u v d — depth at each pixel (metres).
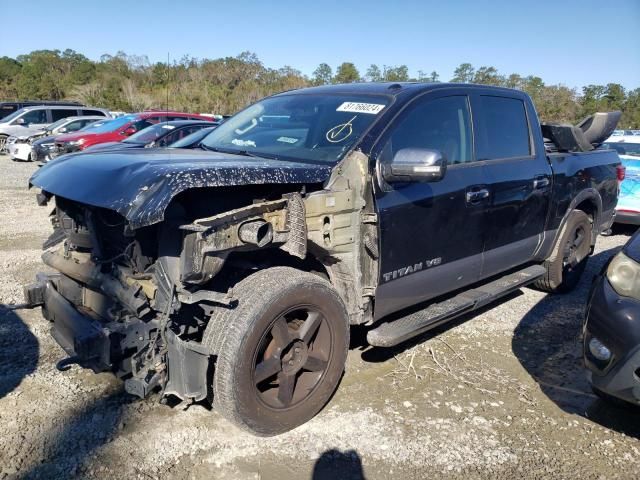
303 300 2.94
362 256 3.23
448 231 3.68
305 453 2.83
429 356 4.02
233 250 2.68
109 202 2.46
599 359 2.95
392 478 2.68
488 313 4.97
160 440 2.89
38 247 6.69
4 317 4.42
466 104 4.04
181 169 2.54
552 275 5.23
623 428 3.19
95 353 2.69
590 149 5.64
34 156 16.22
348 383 3.57
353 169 3.15
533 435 3.08
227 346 2.69
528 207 4.46
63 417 3.06
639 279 2.92
